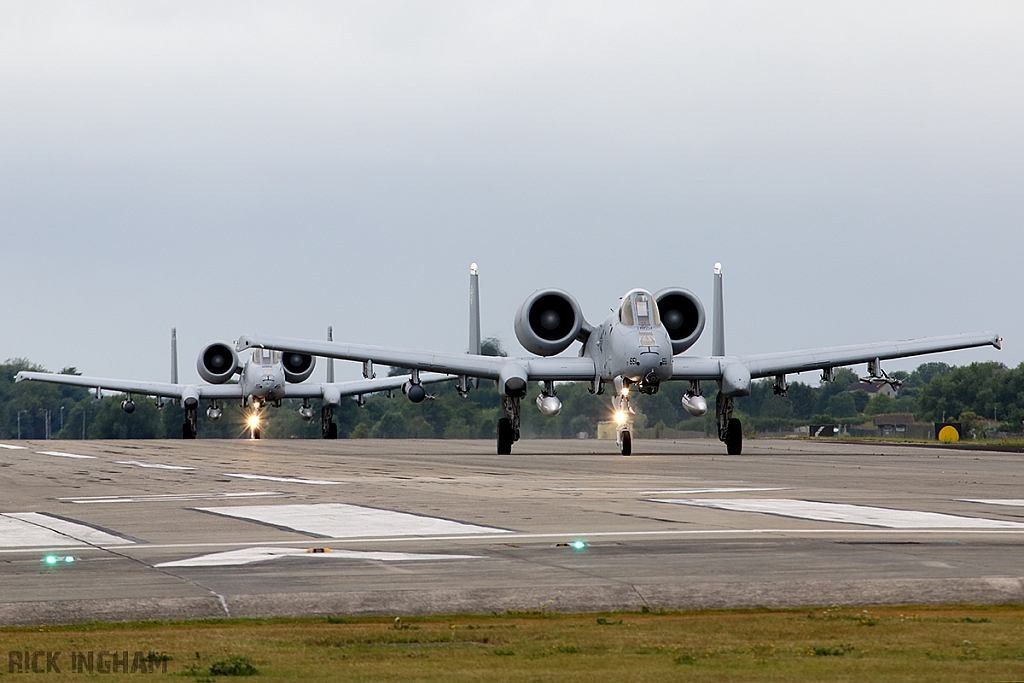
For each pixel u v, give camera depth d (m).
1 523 64.62
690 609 39.47
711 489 89.81
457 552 50.81
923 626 36.22
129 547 53.41
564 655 32.75
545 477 106.19
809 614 38.16
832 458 152.25
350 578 43.78
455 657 32.59
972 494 84.69
